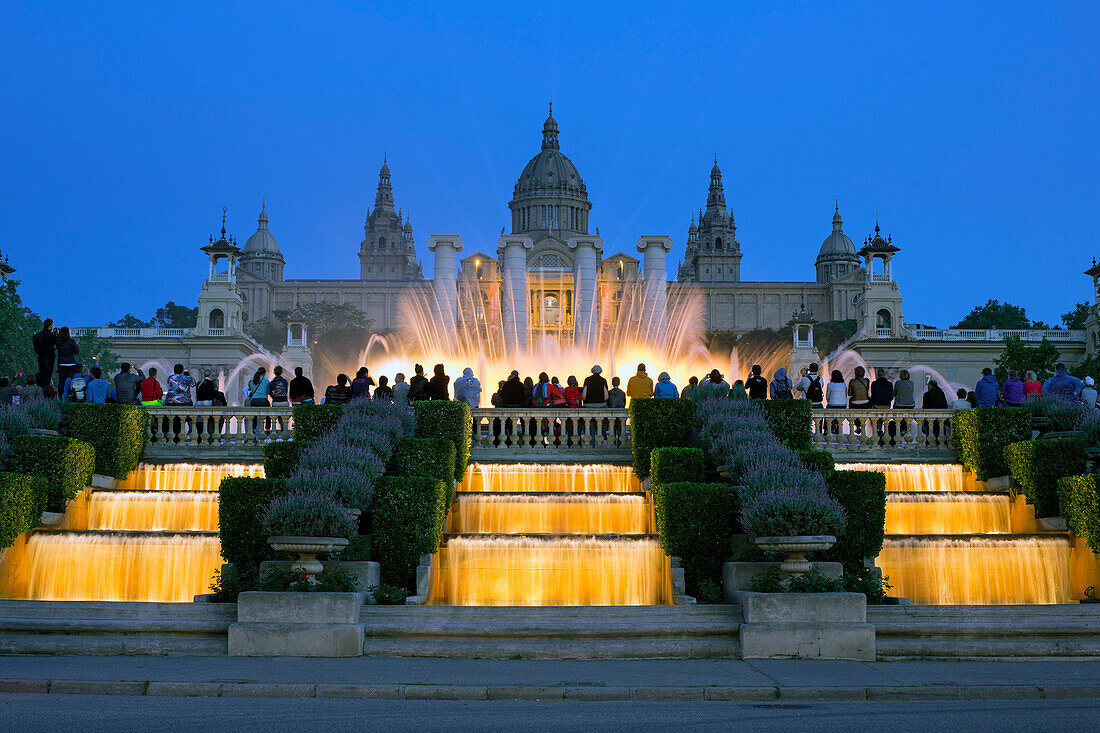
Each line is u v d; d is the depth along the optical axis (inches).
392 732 427.5
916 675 596.4
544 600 829.2
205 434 1133.7
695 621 684.7
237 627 658.8
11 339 3329.2
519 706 511.8
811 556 768.9
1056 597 863.1
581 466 1045.2
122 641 663.1
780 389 1332.4
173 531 848.3
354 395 1213.7
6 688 544.1
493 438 1134.4
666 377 1208.2
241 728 433.1
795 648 663.8
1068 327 6018.7
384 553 790.5
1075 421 1073.5
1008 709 505.4
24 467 920.9
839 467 1074.7
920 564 861.2
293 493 731.4
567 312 7027.6
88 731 421.1
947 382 4763.8
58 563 846.5
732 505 824.9
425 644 663.1
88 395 1176.8
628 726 447.5
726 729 441.1
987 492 1015.6
